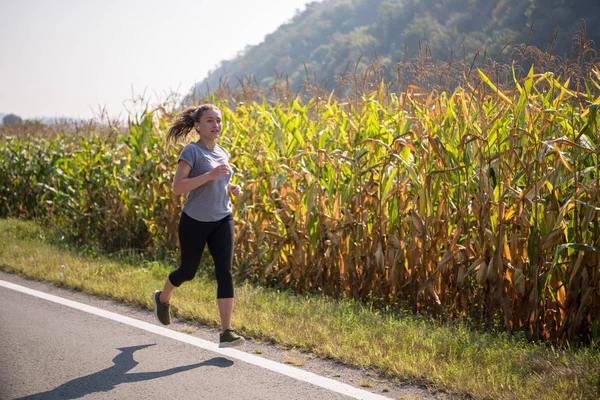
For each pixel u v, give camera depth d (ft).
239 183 25.43
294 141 24.26
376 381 13.25
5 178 43.88
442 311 18.34
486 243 17.80
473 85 20.80
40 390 12.82
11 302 20.42
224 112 28.60
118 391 12.80
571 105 18.19
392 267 19.45
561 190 17.20
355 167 21.18
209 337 16.67
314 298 20.40
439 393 12.48
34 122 55.11
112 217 30.81
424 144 19.79
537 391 12.17
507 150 17.56
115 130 35.45
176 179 15.49
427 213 19.12
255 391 12.78
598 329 15.53
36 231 35.53
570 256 16.74
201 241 15.90
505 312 17.07
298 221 22.41
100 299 21.02
